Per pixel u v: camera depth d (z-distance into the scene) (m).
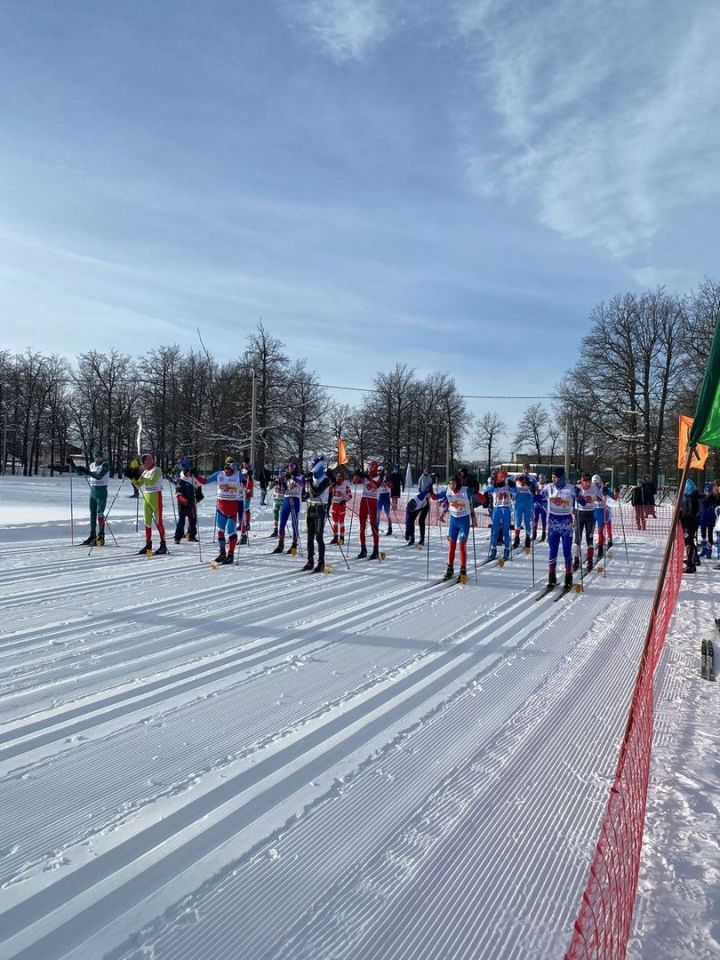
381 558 13.47
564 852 3.30
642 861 3.21
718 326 4.53
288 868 3.11
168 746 4.37
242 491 13.78
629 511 31.67
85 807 3.59
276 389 49.56
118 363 66.38
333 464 44.12
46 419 70.50
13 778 3.89
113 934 2.65
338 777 4.00
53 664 6.00
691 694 5.70
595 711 5.25
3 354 67.19
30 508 22.56
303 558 13.21
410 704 5.25
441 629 7.75
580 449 57.03
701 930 2.72
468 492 11.15
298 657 6.43
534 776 4.11
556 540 10.94
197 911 2.80
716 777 4.10
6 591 9.12
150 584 9.89
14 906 2.79
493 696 5.50
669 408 47.62
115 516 19.56
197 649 6.61
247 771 4.04
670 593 10.39
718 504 16.75
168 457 63.41
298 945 2.62
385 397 65.50
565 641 7.41
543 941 2.67
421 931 2.72
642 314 47.12
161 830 3.38
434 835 3.42
